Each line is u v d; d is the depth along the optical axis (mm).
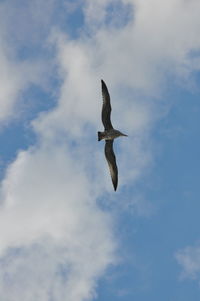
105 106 55312
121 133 55844
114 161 56469
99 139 55812
